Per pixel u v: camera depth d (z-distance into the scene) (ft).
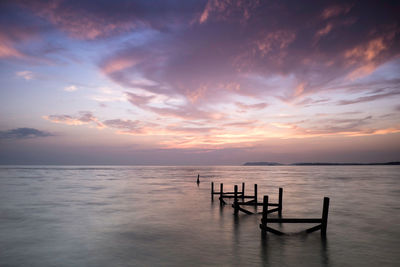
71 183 170.30
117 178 235.81
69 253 36.60
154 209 71.41
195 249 37.88
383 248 38.65
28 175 288.92
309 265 32.22
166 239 42.93
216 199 91.91
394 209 73.82
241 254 35.83
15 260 34.12
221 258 34.35
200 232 47.09
